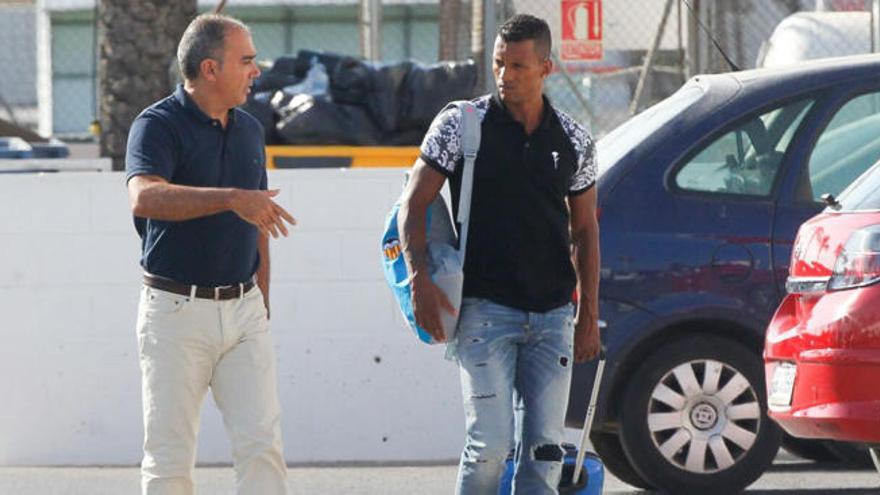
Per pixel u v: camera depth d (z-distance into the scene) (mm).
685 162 24688
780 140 24875
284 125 32375
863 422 19797
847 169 24844
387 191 29266
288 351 29391
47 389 29516
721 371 24453
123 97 36594
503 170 17922
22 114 74875
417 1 65188
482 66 35625
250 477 19094
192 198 17625
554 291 18172
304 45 65312
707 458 24453
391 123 32969
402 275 18141
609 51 38375
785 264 24328
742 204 24516
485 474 18016
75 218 29344
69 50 70188
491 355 17953
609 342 24188
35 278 29422
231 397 19094
